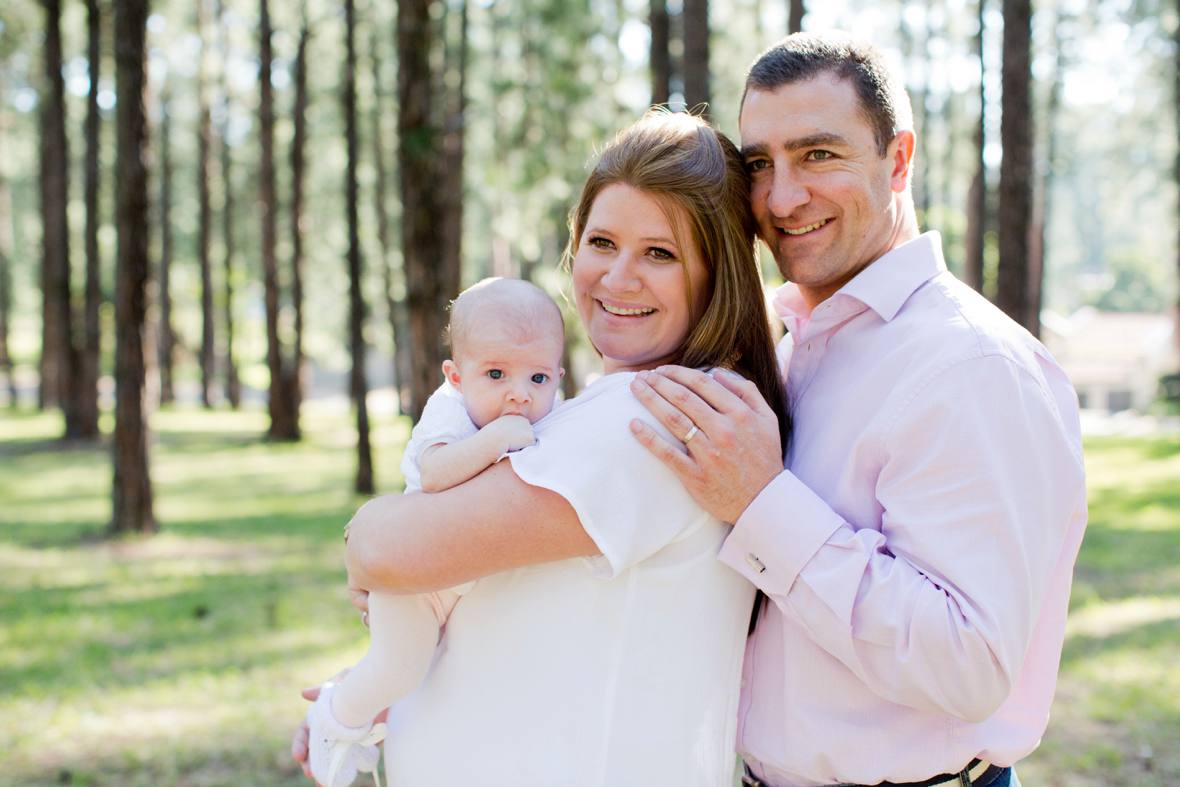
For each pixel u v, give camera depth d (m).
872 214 2.02
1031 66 10.50
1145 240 74.31
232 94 32.53
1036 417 1.75
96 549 10.51
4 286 32.28
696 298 2.00
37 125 32.41
